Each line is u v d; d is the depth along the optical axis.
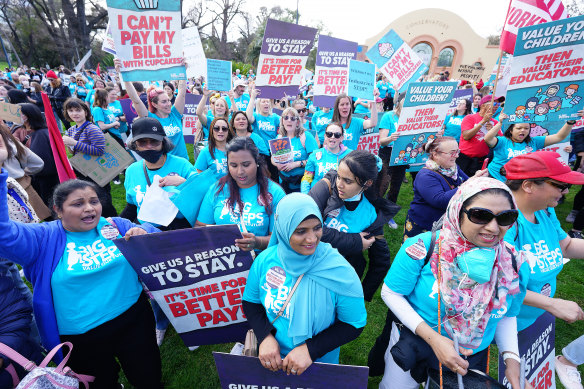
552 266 1.83
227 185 2.29
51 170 3.71
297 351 1.44
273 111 7.87
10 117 3.29
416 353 1.63
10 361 1.61
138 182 2.71
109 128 6.17
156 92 4.18
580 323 3.24
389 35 4.82
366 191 2.26
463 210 1.37
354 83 4.77
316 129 5.72
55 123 2.29
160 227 2.61
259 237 2.10
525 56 3.25
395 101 5.25
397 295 1.69
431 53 29.92
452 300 1.47
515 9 3.60
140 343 1.97
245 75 23.59
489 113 4.09
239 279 1.95
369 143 4.66
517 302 1.67
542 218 1.86
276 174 4.73
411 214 2.98
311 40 4.41
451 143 2.62
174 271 1.85
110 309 1.80
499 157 3.83
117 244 1.72
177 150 4.48
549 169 1.61
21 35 38.62
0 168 1.46
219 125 3.51
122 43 3.18
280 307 1.50
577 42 3.05
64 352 1.82
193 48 5.81
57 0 37.47
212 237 1.77
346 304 1.50
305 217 1.31
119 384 2.26
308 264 1.44
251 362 1.54
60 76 14.83
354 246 2.10
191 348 2.83
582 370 2.63
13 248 1.54
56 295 1.70
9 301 1.69
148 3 3.16
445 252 1.48
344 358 2.80
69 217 1.65
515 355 1.61
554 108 3.34
